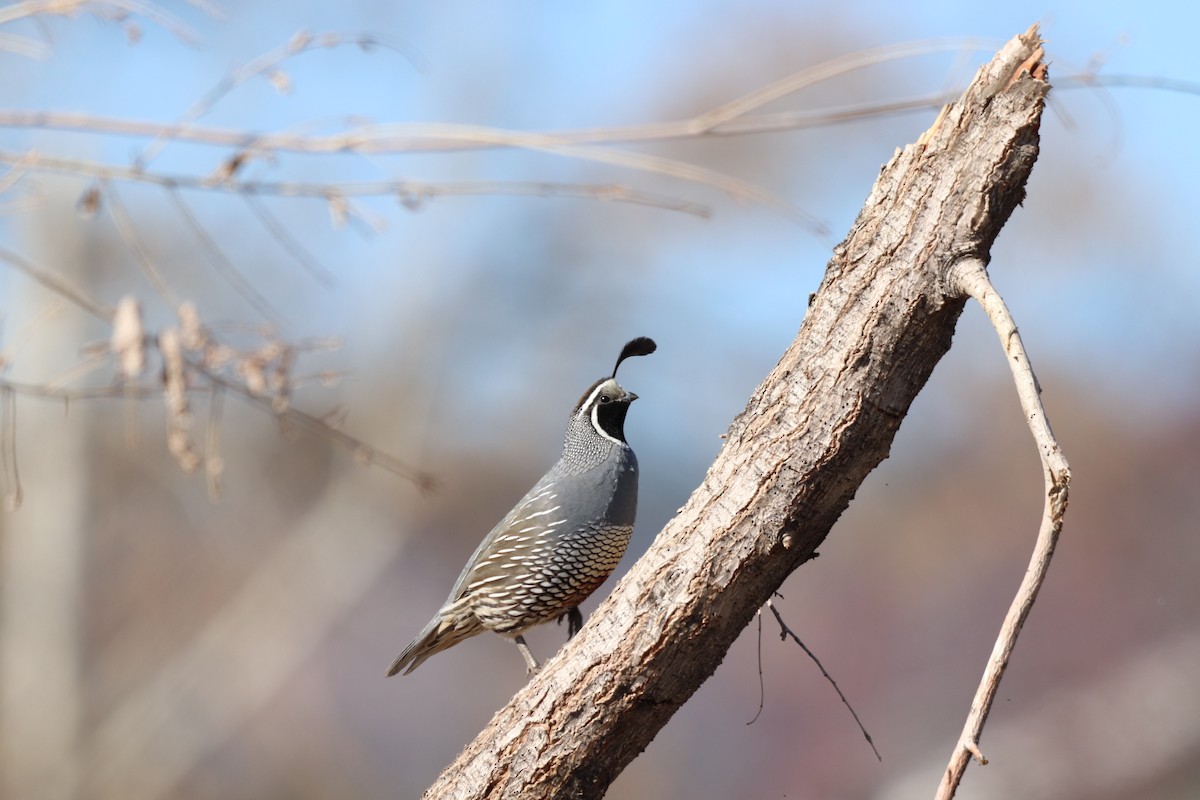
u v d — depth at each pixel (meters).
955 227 4.24
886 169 4.44
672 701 4.56
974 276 4.13
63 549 14.58
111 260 13.83
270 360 6.30
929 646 17.00
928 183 4.30
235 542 16.48
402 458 16.59
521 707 4.63
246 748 17.09
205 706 16.16
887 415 4.33
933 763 15.91
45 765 14.40
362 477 16.59
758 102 6.41
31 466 14.41
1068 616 16.75
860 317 4.32
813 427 4.33
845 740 16.56
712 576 4.41
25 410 14.11
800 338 4.45
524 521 7.13
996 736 15.94
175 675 15.92
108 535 15.84
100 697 15.76
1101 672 16.27
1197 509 17.06
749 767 16.70
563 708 4.55
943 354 4.39
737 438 4.48
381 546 16.62
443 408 16.98
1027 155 4.24
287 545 16.52
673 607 4.43
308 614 16.44
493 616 7.20
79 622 14.70
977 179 4.24
